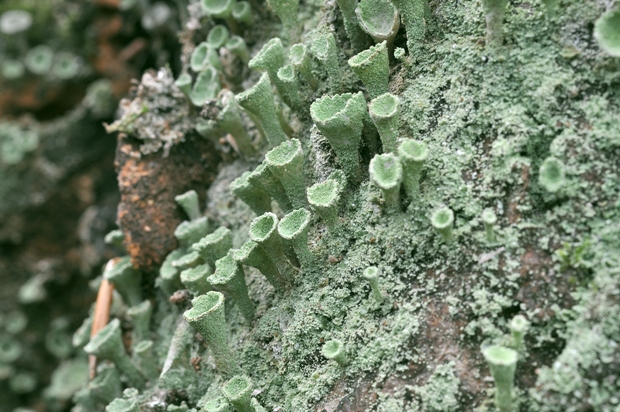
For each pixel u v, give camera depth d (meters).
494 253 0.11
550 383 0.10
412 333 0.11
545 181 0.11
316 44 0.13
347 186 0.12
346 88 0.13
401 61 0.12
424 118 0.12
